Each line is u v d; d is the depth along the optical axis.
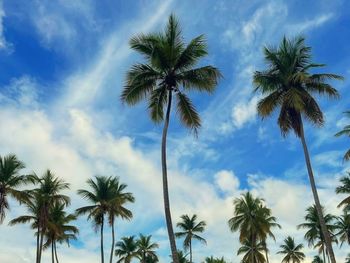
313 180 31.45
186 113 27.17
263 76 32.59
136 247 77.00
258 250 67.50
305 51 33.12
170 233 23.73
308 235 69.44
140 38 26.44
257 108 32.94
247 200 61.06
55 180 50.69
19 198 44.03
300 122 32.81
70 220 55.03
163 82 26.86
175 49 26.03
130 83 26.55
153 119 27.47
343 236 69.69
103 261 51.94
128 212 54.34
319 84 32.50
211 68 26.17
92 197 53.56
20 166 44.62
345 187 59.16
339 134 43.06
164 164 25.28
